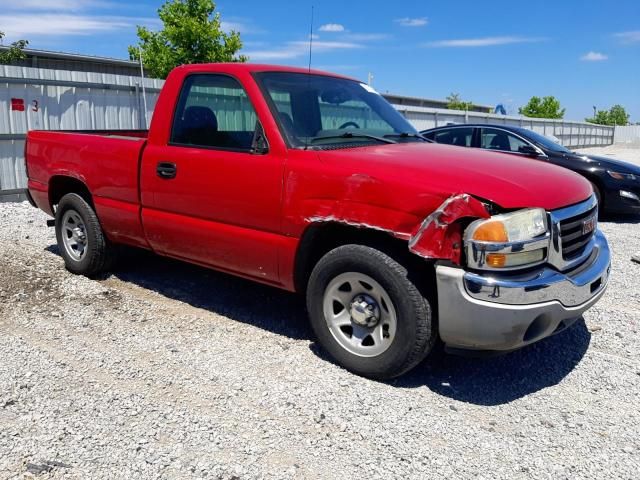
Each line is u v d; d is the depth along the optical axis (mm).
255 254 4051
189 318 4664
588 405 3479
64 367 3756
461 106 44156
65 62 21562
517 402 3498
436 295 3436
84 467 2754
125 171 4828
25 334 4266
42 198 5867
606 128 41531
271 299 5137
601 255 3900
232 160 4055
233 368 3797
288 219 3781
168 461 2818
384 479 2744
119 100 11570
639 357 4125
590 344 4328
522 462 2904
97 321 4547
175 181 4418
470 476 2783
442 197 3197
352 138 4168
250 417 3223
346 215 3500
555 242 3371
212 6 23781
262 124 3957
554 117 49094
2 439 2947
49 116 10531
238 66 4254
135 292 5266
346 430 3125
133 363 3838
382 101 5070
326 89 4539
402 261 3418
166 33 23422
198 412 3258
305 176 3678
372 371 3602
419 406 3398
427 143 4480
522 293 3186
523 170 3719
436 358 4047
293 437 3049
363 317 3596
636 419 3326
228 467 2789
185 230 4445
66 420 3133
